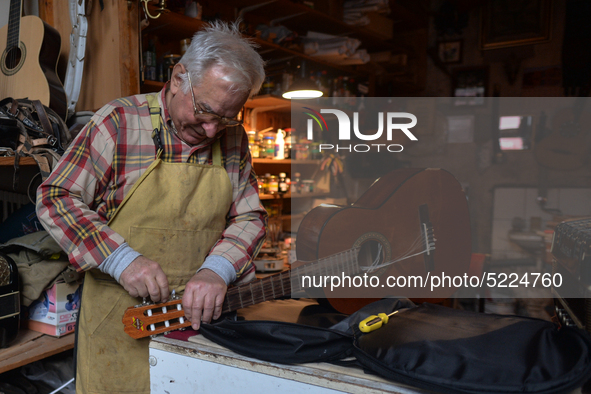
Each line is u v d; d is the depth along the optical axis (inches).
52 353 56.9
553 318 37.5
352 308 42.8
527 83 154.8
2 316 54.4
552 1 148.8
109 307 39.9
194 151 40.4
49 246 58.9
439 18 167.6
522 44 154.5
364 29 134.7
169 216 39.3
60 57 76.0
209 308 35.1
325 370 29.2
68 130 62.6
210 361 32.3
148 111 40.1
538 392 22.9
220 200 41.9
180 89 36.1
